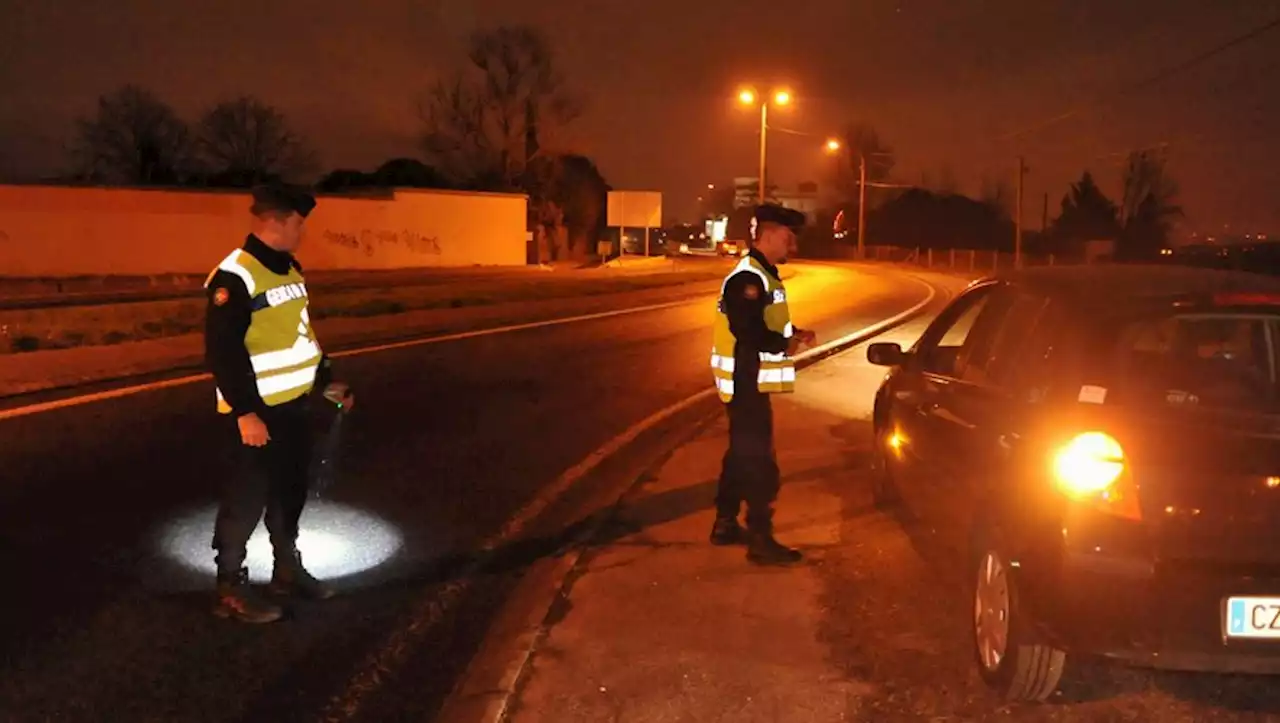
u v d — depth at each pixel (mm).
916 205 88312
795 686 4539
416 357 15328
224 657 4848
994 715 4293
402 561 6242
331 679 4680
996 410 4738
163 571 5840
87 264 35750
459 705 4402
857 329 22391
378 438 9578
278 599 5496
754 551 6066
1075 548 3836
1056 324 4508
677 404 12016
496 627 5270
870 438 9852
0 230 33875
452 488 7926
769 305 5938
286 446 5219
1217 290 4398
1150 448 3844
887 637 5051
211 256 38938
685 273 45812
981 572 4609
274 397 5121
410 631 5219
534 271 48906
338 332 18094
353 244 45969
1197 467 3803
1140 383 4137
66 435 9039
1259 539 3783
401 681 4684
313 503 7402
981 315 5617
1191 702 4410
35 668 4641
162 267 37656
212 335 4871
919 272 60469
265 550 6332
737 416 6023
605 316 23859
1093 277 4875
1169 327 4984
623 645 4949
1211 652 3779
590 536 6656
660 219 59812
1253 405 4129
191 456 8438
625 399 12312
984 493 4598
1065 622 3895
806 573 5930
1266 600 3760
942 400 5512
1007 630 4277
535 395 12352
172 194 37750
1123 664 3854
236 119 58938
